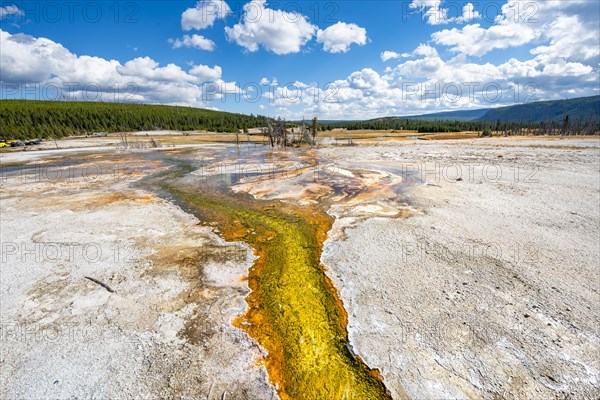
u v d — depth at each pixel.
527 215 9.47
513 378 4.01
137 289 6.04
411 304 5.48
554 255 7.00
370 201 11.54
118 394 3.87
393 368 4.26
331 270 6.75
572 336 4.64
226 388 4.00
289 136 42.31
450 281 6.11
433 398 3.81
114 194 13.38
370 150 28.69
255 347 4.70
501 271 6.41
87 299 5.69
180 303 5.65
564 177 14.30
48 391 3.90
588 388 3.86
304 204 11.59
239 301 5.78
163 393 3.90
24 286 6.07
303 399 3.90
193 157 25.88
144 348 4.59
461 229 8.54
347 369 4.30
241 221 9.95
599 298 5.48
